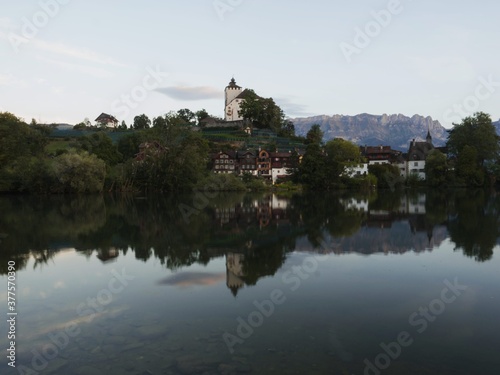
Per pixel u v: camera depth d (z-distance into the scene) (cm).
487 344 1252
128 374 1077
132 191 9988
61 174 8425
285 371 1080
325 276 2066
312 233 3441
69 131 14350
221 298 1722
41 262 2452
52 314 1552
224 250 2781
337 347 1231
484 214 4625
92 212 5272
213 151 13800
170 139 10656
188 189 10494
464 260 2388
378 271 2155
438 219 4228
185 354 1189
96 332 1368
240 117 18250
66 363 1146
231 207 5988
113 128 16912
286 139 16238
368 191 10806
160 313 1541
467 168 11169
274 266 2295
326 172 11338
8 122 9200
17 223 4175
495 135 11706
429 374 1070
